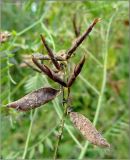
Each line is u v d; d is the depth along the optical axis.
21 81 0.35
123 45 0.48
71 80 0.18
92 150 0.33
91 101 0.41
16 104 0.18
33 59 0.18
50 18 0.39
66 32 0.36
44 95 0.18
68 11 0.40
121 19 0.39
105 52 0.34
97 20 0.18
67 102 0.19
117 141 0.39
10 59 0.32
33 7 0.40
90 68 0.42
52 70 0.19
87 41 0.35
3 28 0.41
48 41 0.30
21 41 0.34
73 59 0.31
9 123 0.32
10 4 0.42
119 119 0.37
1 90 0.34
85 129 0.17
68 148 0.37
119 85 0.44
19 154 0.33
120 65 0.47
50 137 0.37
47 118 0.38
